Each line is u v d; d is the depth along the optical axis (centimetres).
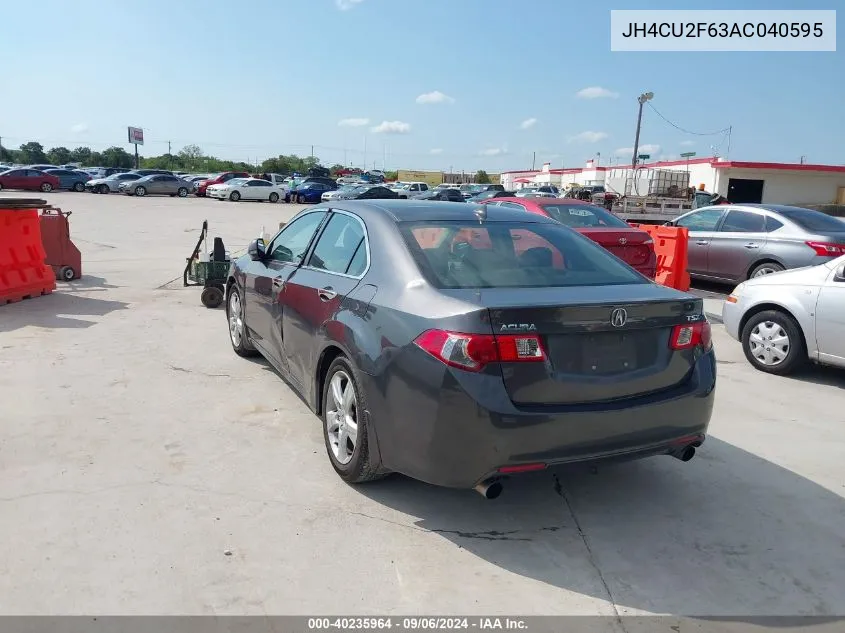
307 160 11906
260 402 524
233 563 317
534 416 318
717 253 1145
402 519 364
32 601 284
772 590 315
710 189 4147
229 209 3086
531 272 384
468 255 388
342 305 399
